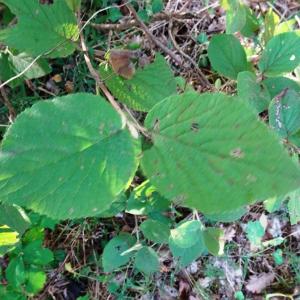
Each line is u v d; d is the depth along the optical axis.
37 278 0.57
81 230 0.62
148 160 0.20
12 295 0.56
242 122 0.18
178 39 0.64
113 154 0.20
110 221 0.63
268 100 0.39
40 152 0.19
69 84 0.60
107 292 0.64
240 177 0.18
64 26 0.37
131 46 0.37
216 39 0.43
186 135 0.19
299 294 0.70
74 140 0.20
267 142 0.18
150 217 0.52
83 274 0.63
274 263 0.70
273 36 0.44
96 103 0.21
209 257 0.68
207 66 0.64
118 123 0.20
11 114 0.54
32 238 0.57
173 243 0.45
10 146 0.19
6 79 0.49
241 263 0.69
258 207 0.68
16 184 0.19
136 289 0.65
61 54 0.38
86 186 0.19
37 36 0.37
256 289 0.69
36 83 0.60
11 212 0.41
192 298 0.67
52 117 0.20
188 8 0.65
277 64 0.41
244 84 0.38
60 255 0.62
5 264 0.60
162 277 0.66
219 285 0.68
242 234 0.68
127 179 0.20
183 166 0.19
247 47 0.55
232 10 0.41
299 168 0.17
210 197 0.18
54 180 0.19
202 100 0.19
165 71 0.35
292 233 0.70
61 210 0.19
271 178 0.17
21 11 0.36
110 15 0.60
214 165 0.18
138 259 0.51
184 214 0.63
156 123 0.20
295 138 0.36
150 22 0.61
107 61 0.36
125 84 0.35
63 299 0.63
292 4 0.68
